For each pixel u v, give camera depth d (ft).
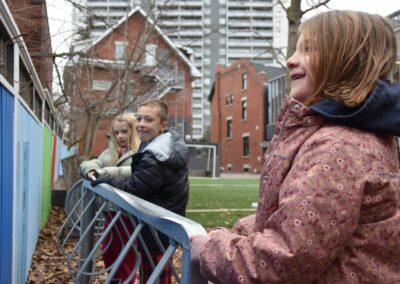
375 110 3.99
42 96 23.36
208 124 305.12
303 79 4.63
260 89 136.56
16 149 12.94
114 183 10.90
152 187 10.47
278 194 4.24
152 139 11.66
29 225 17.49
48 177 31.17
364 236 3.89
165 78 47.37
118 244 12.34
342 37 4.33
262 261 3.82
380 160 3.95
